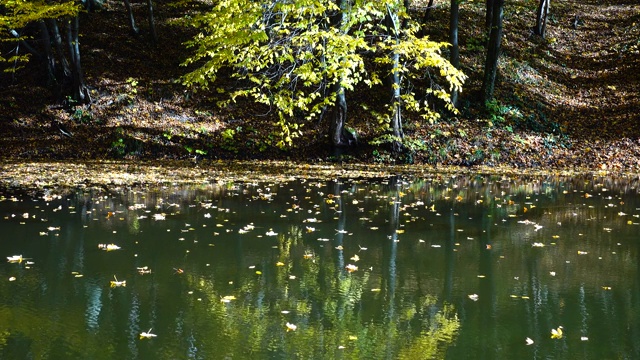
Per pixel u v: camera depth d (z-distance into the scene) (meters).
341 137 18.92
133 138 19.12
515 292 5.96
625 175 15.43
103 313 5.32
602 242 8.01
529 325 5.11
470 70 22.52
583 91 22.81
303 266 6.84
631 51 25.14
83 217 9.40
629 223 9.20
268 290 6.00
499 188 13.02
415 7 27.64
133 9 25.86
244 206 10.55
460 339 4.80
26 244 7.66
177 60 23.02
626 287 6.10
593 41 27.58
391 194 12.07
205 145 19.38
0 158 17.94
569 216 9.78
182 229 8.63
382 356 4.47
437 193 12.23
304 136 19.81
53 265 6.76
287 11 12.23
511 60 23.78
